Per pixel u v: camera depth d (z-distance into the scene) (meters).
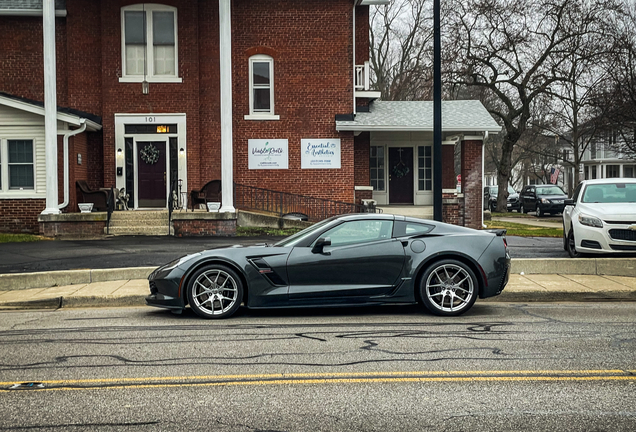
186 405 5.00
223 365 6.20
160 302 8.82
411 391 5.33
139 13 21.83
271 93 22.73
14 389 5.44
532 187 38.34
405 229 8.92
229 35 19.19
